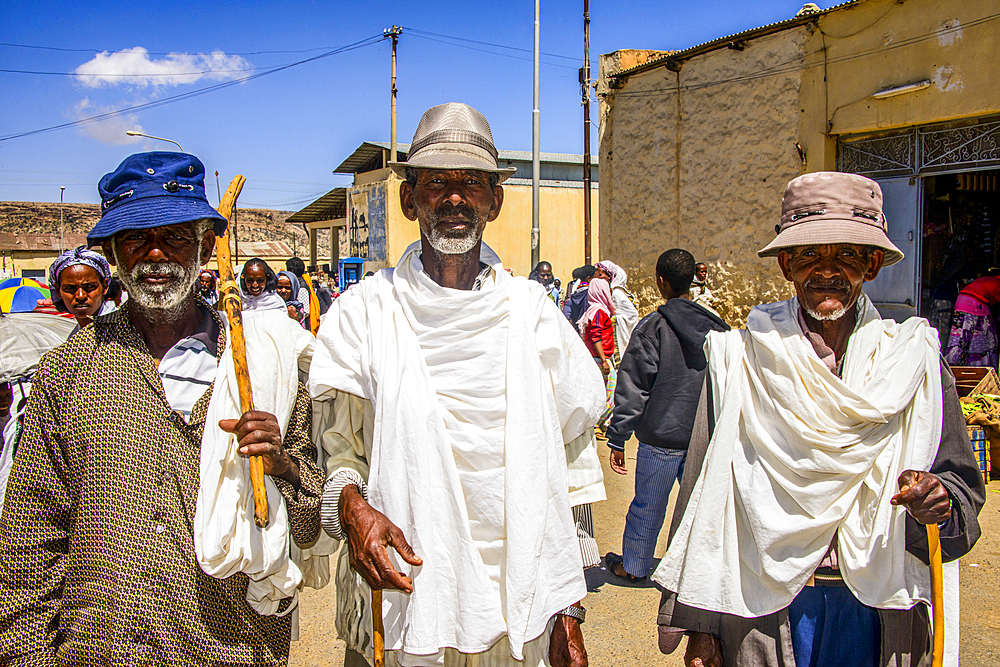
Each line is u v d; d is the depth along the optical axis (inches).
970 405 215.0
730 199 426.3
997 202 340.8
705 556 71.8
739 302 426.3
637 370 135.3
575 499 75.7
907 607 66.1
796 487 67.9
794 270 73.0
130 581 61.1
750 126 409.7
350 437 73.4
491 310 70.4
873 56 342.6
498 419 69.2
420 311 70.5
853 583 67.4
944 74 314.0
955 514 65.1
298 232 2207.2
